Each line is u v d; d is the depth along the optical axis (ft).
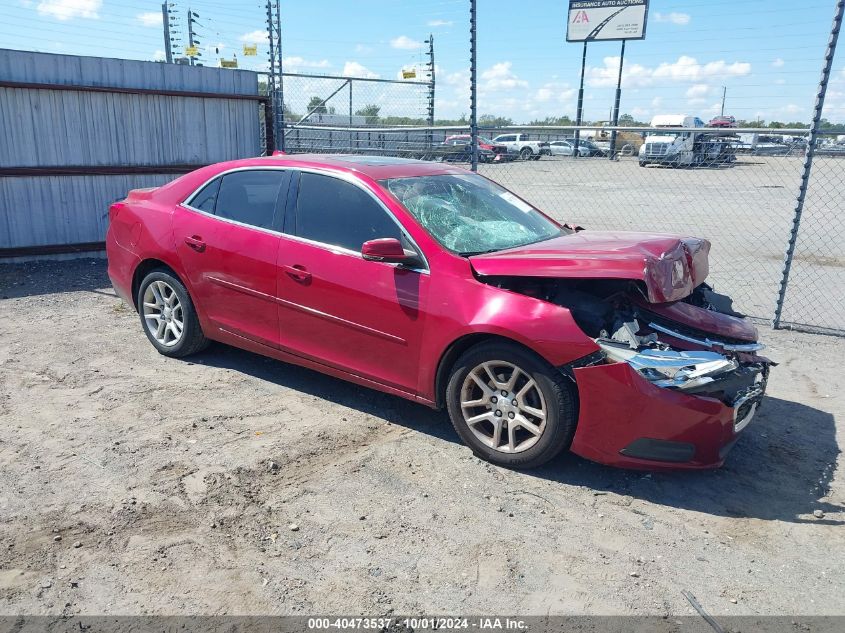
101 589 9.27
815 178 72.84
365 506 11.47
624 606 9.27
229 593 9.27
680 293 12.61
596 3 135.13
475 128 26.09
